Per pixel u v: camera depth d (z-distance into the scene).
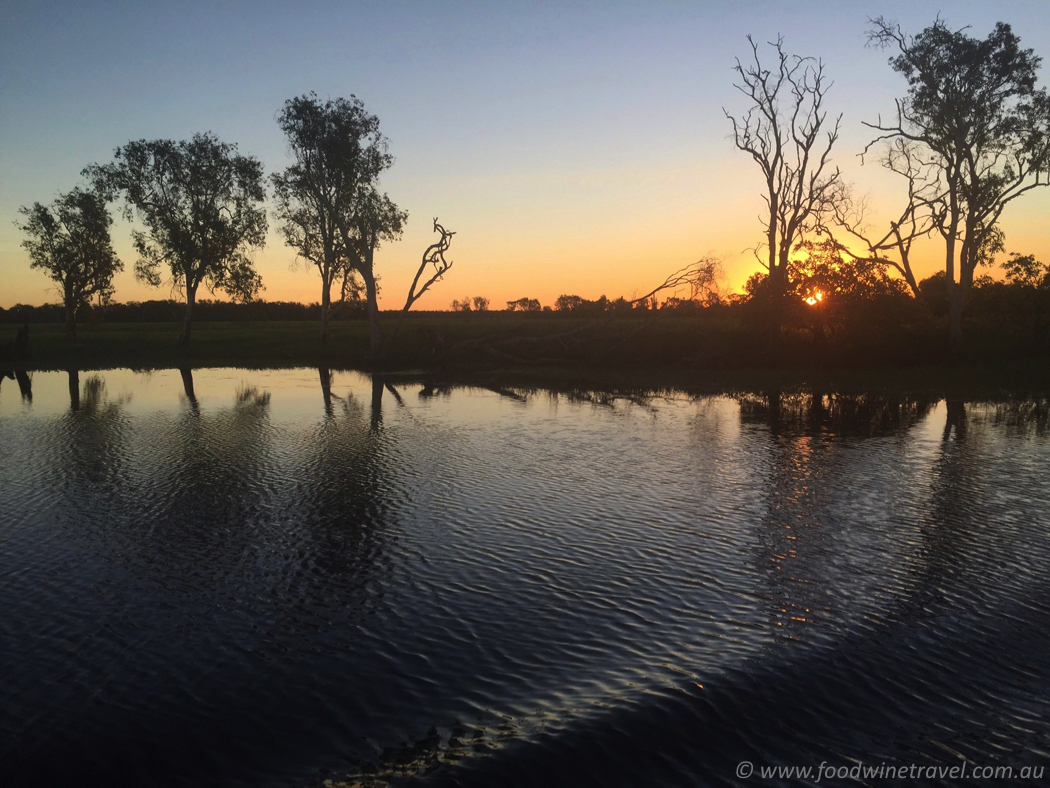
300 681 7.91
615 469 17.59
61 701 7.58
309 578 10.80
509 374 42.75
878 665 8.08
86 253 66.31
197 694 7.69
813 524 13.18
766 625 9.09
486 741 6.78
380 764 6.50
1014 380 36.50
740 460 18.56
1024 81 38.78
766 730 6.92
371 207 48.84
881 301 44.66
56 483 16.33
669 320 57.66
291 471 17.44
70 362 49.75
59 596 10.22
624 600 9.87
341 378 41.06
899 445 20.58
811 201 43.66
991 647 8.50
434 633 8.97
